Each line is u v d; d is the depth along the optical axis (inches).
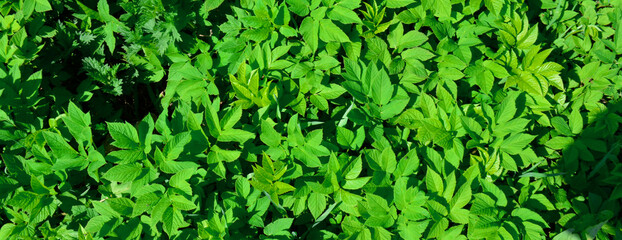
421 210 76.5
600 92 95.3
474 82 95.6
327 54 93.8
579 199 87.0
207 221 78.2
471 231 75.1
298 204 80.7
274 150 82.8
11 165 86.9
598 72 98.0
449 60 93.3
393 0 95.9
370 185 80.0
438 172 82.2
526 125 90.7
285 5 92.4
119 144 77.3
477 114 89.4
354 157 89.1
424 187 81.5
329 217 87.0
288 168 82.6
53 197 84.9
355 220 79.4
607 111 93.1
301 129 88.8
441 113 85.8
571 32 105.1
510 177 90.6
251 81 84.4
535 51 90.6
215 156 80.4
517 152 83.4
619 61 99.6
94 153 81.0
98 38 105.6
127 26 102.6
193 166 77.5
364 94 89.4
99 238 79.1
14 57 96.8
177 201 76.9
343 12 90.4
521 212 79.4
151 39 100.6
